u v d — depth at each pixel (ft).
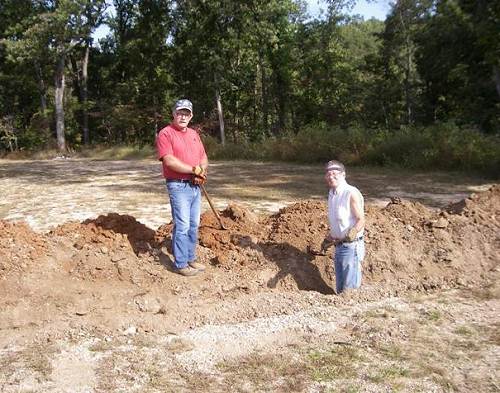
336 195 18.22
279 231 21.34
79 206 41.14
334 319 16.42
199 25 111.86
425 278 19.84
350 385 12.61
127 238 19.90
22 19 126.93
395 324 16.01
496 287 19.21
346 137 76.64
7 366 13.57
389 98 131.23
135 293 16.98
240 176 61.16
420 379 12.91
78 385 12.70
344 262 18.39
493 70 65.46
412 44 123.13
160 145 17.56
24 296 16.11
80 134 150.00
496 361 13.76
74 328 15.58
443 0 62.95
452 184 50.57
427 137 66.23
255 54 125.29
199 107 124.88
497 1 58.54
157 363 13.82
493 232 22.18
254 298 17.65
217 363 13.82
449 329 15.76
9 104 147.54
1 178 67.46
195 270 18.24
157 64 129.90
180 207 17.79
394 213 22.95
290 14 125.08
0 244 17.46
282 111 135.44
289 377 13.03
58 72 128.26
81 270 17.46
